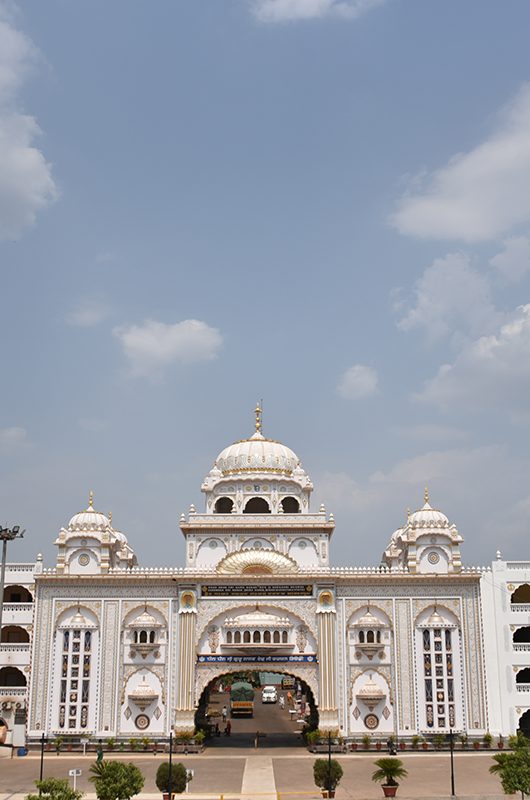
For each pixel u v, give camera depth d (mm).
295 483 81312
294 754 67125
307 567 75812
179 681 69562
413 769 59375
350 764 61875
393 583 72250
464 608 71938
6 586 80000
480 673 70500
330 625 70688
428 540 74125
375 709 69562
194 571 72562
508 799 48188
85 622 71188
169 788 46438
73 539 73938
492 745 68938
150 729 68875
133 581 72000
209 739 76250
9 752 66500
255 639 70438
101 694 69688
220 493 81438
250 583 72000
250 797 49156
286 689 138500
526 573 73312
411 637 71188
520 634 81312
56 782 40469
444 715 69562
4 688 74250
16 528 55125
